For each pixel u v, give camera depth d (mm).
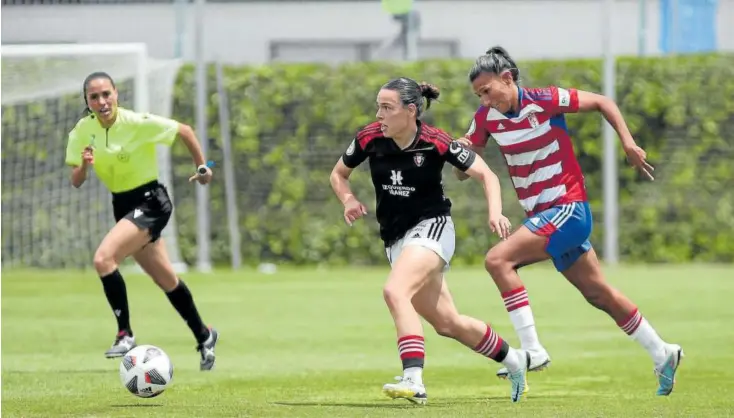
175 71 65750
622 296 27297
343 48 93562
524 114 27125
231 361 34156
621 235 68438
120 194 31594
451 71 68188
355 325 43188
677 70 67500
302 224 68938
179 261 67312
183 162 68188
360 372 31719
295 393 27406
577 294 53062
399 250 24781
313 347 37406
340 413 23594
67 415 23578
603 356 34719
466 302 50469
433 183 24375
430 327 42344
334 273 64938
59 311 47781
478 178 24297
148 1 85875
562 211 27219
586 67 67500
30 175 65250
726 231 68000
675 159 67938
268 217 69062
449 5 92562
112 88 31062
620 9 91250
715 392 27422
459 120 68000
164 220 31656
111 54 59625
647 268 64938
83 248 65875
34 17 80875
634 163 26953
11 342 38875
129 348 31188
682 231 68188
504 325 43062
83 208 65812
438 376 30828
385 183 24500
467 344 25266
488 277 61250
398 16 80812
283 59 93062
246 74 68688
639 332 27031
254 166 69000
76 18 82750
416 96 23922
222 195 68812
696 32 77000
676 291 53500
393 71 68375
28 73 60438
